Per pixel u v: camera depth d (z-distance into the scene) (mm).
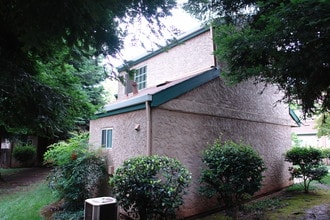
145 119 5688
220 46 5547
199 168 6309
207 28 7723
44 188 9438
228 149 5762
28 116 4133
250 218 5957
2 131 12711
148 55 10438
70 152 6855
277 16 3799
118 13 2848
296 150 9102
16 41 3336
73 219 5621
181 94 6148
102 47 3252
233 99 7629
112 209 4754
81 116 4996
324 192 8789
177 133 6023
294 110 10391
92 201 4867
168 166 4750
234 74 5875
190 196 6035
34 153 17141
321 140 23141
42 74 4359
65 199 6617
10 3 2557
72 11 2471
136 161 4809
